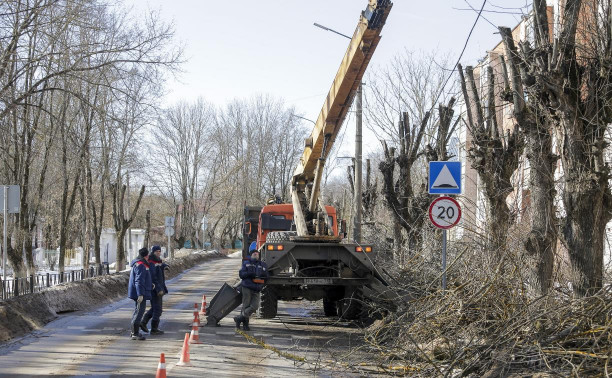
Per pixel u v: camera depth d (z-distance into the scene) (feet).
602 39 30.40
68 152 89.45
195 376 31.81
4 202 56.13
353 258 48.39
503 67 39.22
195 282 104.99
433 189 41.70
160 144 222.69
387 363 33.37
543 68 31.71
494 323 30.81
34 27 61.36
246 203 230.68
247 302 47.88
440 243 51.67
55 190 127.44
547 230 35.17
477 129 46.60
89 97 79.82
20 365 34.22
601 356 24.09
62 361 35.42
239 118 235.40
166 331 48.29
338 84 44.73
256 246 65.51
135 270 44.21
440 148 64.69
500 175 45.52
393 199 68.64
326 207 64.08
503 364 26.89
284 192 227.61
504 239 39.70
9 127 69.46
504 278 33.65
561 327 27.66
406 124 69.62
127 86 65.21
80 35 65.57
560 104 31.24
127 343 42.11
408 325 34.04
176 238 242.58
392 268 52.85
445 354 31.04
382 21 38.81
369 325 47.47
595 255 31.40
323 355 37.99
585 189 31.30
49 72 62.34
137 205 111.65
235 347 40.88
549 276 34.91
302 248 48.52
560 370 24.77
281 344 42.24
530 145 35.91
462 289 35.83
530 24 35.01
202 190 238.68
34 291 60.75
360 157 74.49
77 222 149.48
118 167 108.58
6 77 61.21
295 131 236.02
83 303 64.08
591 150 31.45
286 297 51.16
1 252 92.89
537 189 35.68
